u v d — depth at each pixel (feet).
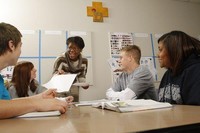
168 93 3.85
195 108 2.32
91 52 8.22
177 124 1.35
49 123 1.71
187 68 3.45
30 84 6.21
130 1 9.22
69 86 4.74
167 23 9.68
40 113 2.24
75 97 5.84
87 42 8.25
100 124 1.55
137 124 1.44
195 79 3.22
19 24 7.63
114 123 1.56
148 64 8.93
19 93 5.90
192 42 3.66
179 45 3.62
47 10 8.00
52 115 2.21
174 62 3.66
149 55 9.05
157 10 9.61
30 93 6.09
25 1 7.82
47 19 7.95
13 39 2.87
